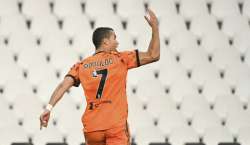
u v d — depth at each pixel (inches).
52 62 1569.9
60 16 1640.0
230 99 1578.5
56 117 1498.5
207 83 1605.6
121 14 1654.8
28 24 1651.1
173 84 1583.4
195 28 1668.3
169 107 1539.1
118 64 785.6
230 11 1706.4
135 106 1519.4
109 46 802.8
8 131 1465.3
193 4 1691.7
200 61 1620.3
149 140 1485.0
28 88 1541.6
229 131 1528.1
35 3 1641.2
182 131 1509.6
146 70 1585.9
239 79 1625.2
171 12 1670.8
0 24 1609.3
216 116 1549.0
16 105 1510.8
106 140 773.9
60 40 1592.0
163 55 1608.0
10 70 1557.6
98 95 775.7
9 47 1583.4
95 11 1643.7
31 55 1576.0
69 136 1476.4
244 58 1662.2
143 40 1616.6
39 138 1467.8
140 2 1663.4
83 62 799.1
